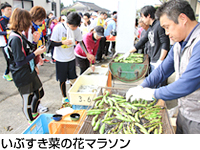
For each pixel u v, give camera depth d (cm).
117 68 288
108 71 336
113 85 390
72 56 324
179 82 125
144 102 181
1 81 457
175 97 130
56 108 329
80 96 244
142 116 158
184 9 119
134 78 289
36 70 284
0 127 271
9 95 380
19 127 273
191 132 146
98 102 184
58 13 1708
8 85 434
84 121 153
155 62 308
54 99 366
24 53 223
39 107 319
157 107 170
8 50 219
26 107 249
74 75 339
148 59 332
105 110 169
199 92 133
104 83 294
